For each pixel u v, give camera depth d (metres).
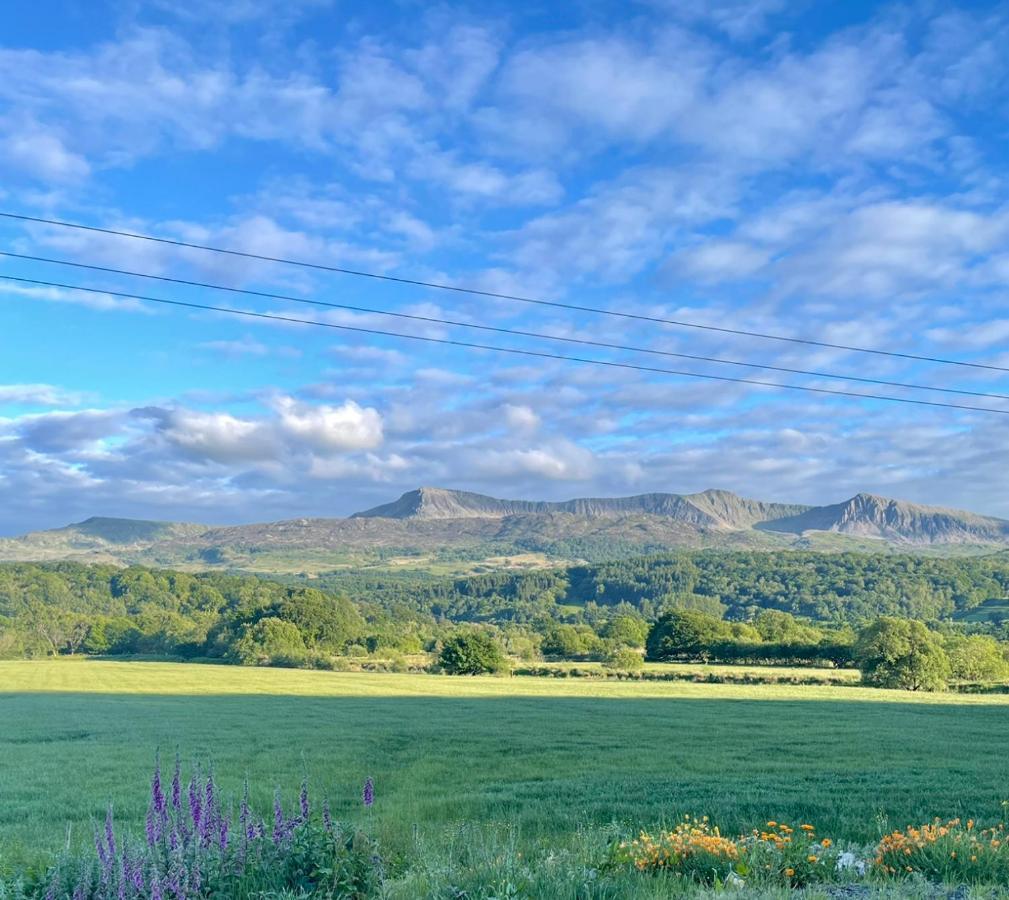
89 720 49.75
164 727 45.44
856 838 15.85
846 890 9.33
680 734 41.47
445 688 81.94
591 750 34.72
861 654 87.19
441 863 10.30
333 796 22.47
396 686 84.88
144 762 31.02
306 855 9.91
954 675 91.81
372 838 11.66
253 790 23.27
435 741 38.25
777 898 8.50
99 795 23.72
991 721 49.50
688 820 17.89
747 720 49.75
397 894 9.27
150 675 102.44
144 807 21.52
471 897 8.90
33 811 21.00
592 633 154.38
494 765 30.14
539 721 48.91
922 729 44.41
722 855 10.61
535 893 8.88
